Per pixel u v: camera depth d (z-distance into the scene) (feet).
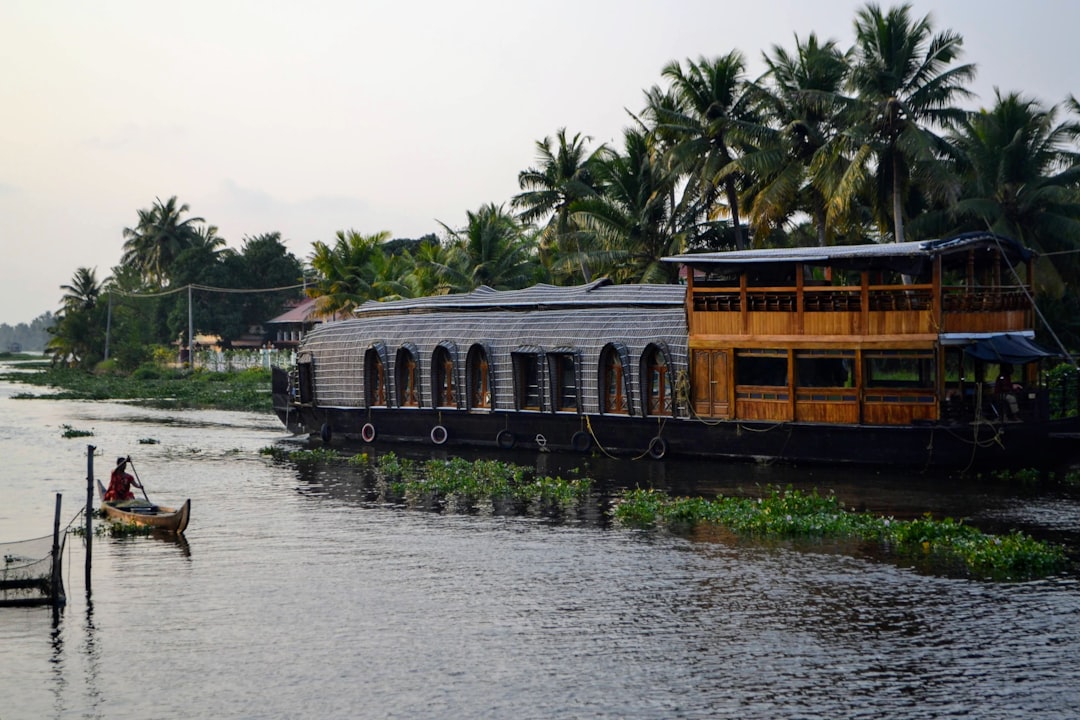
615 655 58.39
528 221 207.10
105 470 125.70
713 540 83.66
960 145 155.12
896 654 57.98
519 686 54.19
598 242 177.17
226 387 279.49
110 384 308.19
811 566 75.31
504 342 133.18
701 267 120.78
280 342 359.46
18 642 61.16
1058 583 70.38
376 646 60.18
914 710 50.85
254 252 379.14
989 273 123.65
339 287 239.09
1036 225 147.33
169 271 400.88
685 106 167.94
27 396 257.96
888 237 161.68
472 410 135.23
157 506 95.61
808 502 91.04
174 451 143.13
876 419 108.47
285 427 176.35
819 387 112.68
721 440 117.29
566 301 139.13
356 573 75.41
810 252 113.39
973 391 111.24
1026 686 53.52
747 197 168.45
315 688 54.13
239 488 111.24
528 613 65.77
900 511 91.66
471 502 100.89
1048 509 91.45
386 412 143.33
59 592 68.54
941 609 65.36
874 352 108.88
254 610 66.95
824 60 151.74
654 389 123.85
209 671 56.59
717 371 117.39
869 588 69.82
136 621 64.85
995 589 69.21
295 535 87.71
